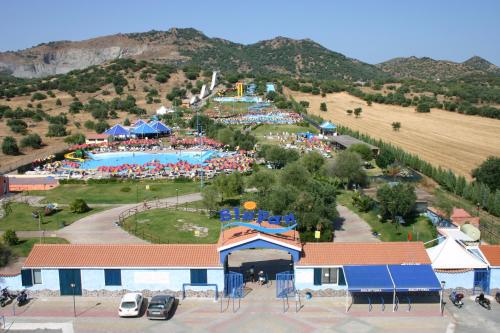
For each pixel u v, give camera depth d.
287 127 194.88
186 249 54.59
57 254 53.88
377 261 52.50
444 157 148.75
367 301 51.84
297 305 51.00
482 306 50.66
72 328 46.47
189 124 194.88
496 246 56.12
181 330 46.00
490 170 105.44
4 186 104.94
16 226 80.56
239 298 52.56
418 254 53.62
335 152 149.88
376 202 86.44
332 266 52.38
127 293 50.69
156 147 158.00
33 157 141.75
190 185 108.94
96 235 75.12
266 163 130.62
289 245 52.38
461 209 82.25
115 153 150.25
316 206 71.62
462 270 53.59
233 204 90.25
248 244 52.72
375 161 134.00
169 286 53.09
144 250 54.38
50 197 100.06
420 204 82.62
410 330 45.78
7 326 46.88
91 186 109.12
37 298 52.94
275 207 72.19
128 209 90.06
